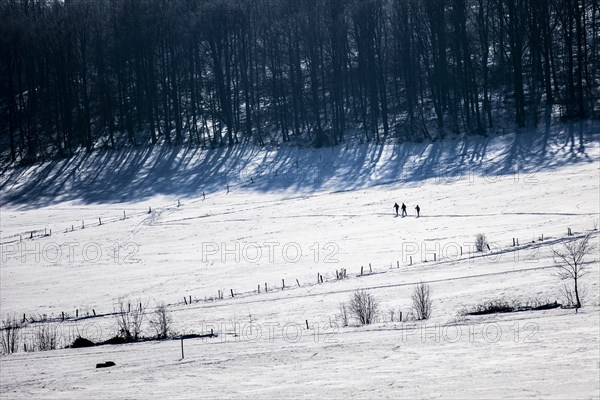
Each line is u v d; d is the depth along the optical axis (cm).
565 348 9506
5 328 17400
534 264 18338
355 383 8406
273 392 8238
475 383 7912
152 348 13275
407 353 10212
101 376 10356
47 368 11769
